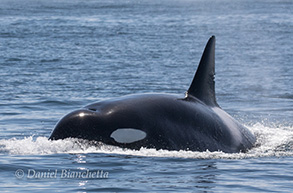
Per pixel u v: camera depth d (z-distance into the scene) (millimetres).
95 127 43656
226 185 37312
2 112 73000
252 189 36594
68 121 44375
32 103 80812
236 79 118500
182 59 154750
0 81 106562
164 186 36438
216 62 151875
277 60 155125
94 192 34938
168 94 49406
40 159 42469
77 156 42656
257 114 75312
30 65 136000
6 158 43125
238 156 47375
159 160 42906
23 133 58562
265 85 109188
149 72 125938
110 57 157625
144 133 44312
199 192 35312
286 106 83125
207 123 48531
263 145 53812
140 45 194000
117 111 44781
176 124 46219
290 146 53625
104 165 40750
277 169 42625
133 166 40938
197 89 51250
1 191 34906
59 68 131250
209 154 46281
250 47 190500
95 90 96188
